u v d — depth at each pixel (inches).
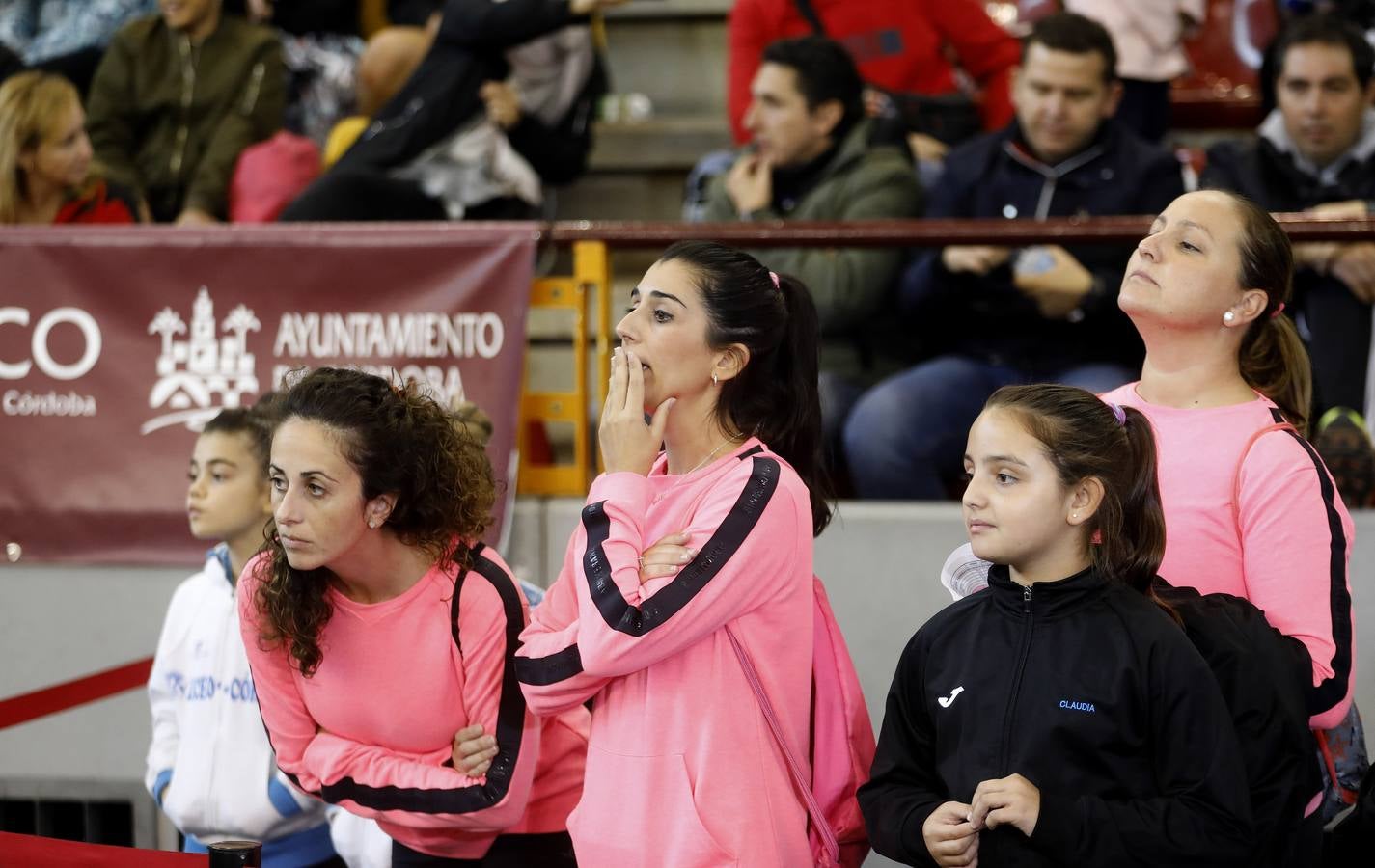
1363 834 334.3
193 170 728.3
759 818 316.5
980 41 732.0
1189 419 347.3
